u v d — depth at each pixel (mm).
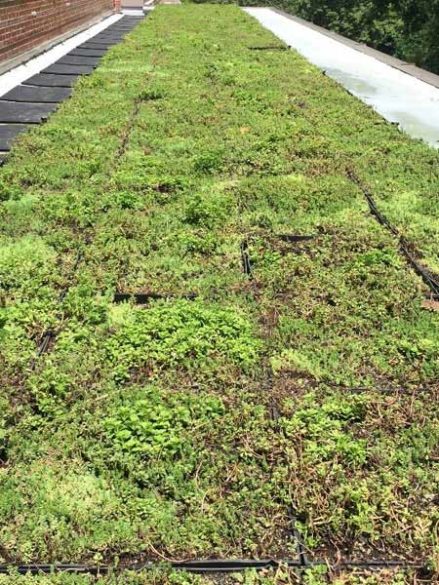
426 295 4324
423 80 11477
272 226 5219
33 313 3875
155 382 3385
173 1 35906
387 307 4109
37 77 10594
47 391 3254
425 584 2400
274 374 3494
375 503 2680
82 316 3902
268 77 10484
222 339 3682
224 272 4496
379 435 3078
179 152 6848
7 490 2721
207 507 2678
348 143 7262
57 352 3582
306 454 2896
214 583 2406
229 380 3391
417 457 2939
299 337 3793
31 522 2582
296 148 6922
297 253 4816
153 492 2754
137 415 3074
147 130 7523
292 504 2688
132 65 11406
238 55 12609
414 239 5023
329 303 4195
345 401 3260
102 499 2711
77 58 12656
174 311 3896
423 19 22922
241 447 2973
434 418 3178
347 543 2555
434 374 3514
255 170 6391
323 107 8719
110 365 3484
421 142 7422
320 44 16703
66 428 3051
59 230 4980
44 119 7934
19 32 11531
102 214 5289
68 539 2529
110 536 2543
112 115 8031
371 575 2414
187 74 10570
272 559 2486
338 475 2797
